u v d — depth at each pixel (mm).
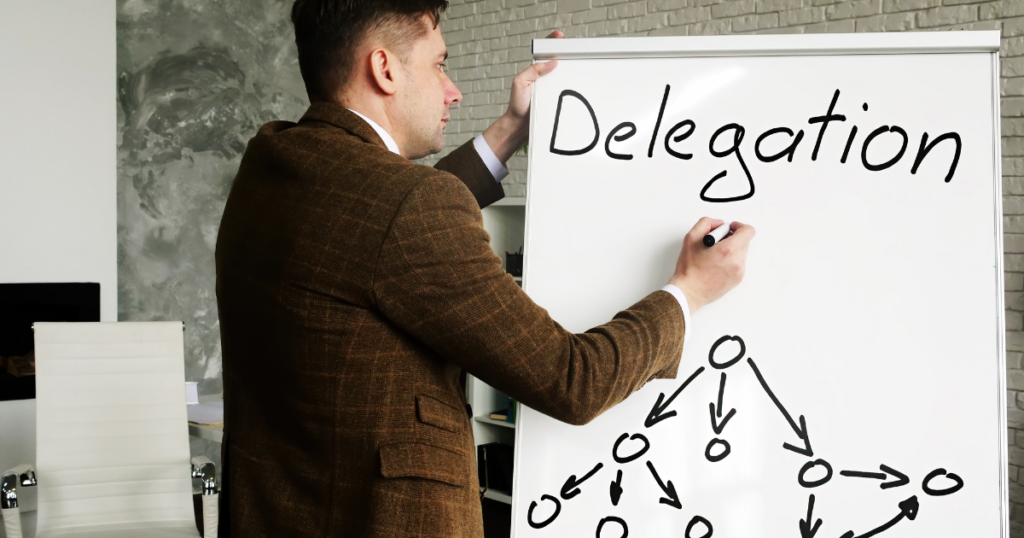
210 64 4105
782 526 955
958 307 933
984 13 2998
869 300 956
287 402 805
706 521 976
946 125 953
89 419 2389
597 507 1000
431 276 737
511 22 4375
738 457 974
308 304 766
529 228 1049
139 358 2498
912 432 932
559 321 1026
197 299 4105
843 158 977
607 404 810
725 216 999
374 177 768
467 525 804
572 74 1060
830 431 953
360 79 885
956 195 945
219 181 4180
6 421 3094
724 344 984
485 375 778
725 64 1016
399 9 882
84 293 3367
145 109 3850
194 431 2594
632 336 841
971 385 922
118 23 3732
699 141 1015
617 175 1032
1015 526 2883
